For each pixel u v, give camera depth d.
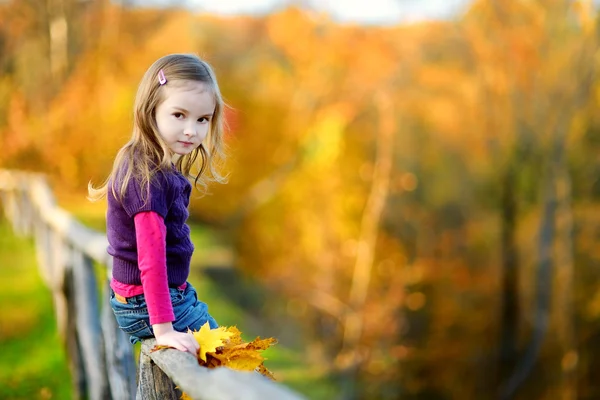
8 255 9.59
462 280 18.44
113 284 2.24
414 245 18.89
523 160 17.53
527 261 18.02
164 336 2.03
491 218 18.77
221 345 2.00
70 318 5.10
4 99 12.40
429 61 19.00
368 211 18.78
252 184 21.23
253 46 21.94
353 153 19.73
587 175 17.00
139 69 13.69
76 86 12.70
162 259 2.05
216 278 16.62
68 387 5.27
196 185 2.39
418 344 17.45
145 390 2.22
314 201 19.69
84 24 13.38
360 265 18.08
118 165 2.13
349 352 15.31
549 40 16.44
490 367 17.45
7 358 5.74
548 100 16.67
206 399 1.52
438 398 16.88
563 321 16.44
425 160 19.33
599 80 16.19
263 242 20.12
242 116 21.27
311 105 21.05
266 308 17.67
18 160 12.33
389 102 19.38
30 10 12.81
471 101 18.42
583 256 16.81
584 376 16.27
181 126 2.11
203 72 2.14
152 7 14.70
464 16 18.19
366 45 19.86
